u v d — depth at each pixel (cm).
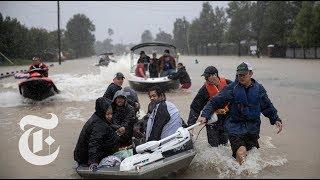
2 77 3139
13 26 3198
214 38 10944
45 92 1930
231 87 830
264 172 821
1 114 1599
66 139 1166
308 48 6053
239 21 8525
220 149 912
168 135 871
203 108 917
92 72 4078
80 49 12138
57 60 6888
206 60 6938
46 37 5734
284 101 1830
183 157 807
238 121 830
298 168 849
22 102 1941
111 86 1264
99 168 796
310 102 1784
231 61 6228
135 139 952
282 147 1031
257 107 819
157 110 884
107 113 830
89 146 813
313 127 1270
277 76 3098
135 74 2462
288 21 7019
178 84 2412
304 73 3322
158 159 803
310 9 5556
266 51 7788
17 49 3294
